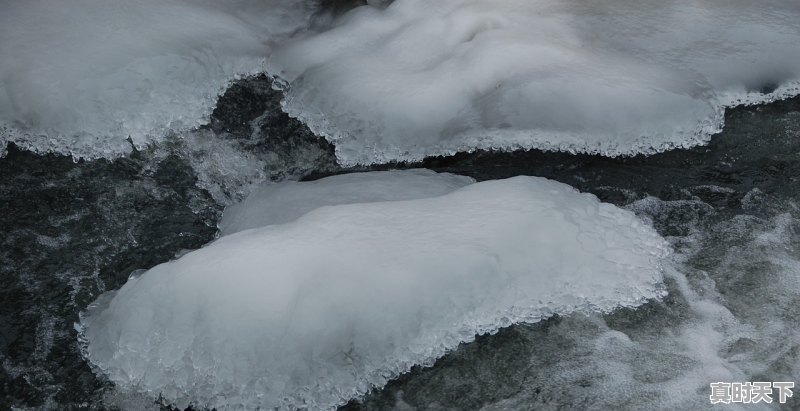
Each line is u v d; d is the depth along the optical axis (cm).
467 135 348
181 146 363
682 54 377
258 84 389
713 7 400
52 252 321
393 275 267
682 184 338
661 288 290
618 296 284
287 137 367
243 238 283
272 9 418
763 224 318
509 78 360
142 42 372
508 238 281
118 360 267
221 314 261
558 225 287
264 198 331
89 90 353
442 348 270
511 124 348
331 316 260
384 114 353
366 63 376
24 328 293
